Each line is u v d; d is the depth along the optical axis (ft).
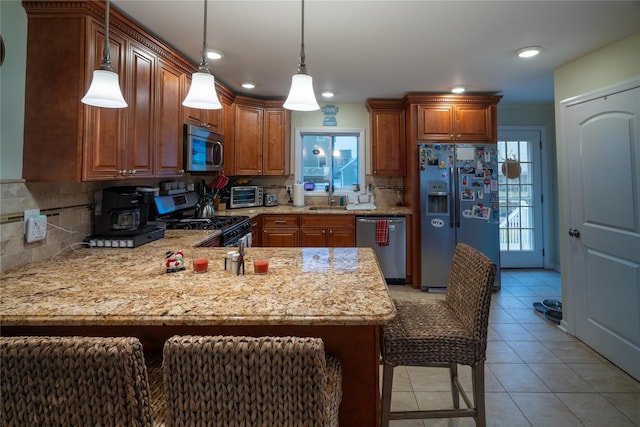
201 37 7.93
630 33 7.49
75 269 5.16
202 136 9.75
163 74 7.97
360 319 3.38
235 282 4.49
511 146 15.24
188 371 2.50
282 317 3.39
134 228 7.41
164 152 8.04
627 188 7.18
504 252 15.46
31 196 5.68
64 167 5.61
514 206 15.35
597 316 8.02
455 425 5.79
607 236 7.69
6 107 5.35
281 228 13.16
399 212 13.00
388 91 12.53
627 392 6.57
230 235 9.64
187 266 5.33
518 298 11.82
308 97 5.04
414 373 7.39
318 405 2.49
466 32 7.66
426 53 8.86
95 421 2.49
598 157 7.90
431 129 12.76
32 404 2.48
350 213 13.04
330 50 8.71
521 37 7.83
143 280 4.57
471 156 12.51
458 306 5.24
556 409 6.10
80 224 6.79
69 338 2.54
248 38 7.99
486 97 12.59
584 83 8.73
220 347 2.47
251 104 13.15
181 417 2.55
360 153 15.02
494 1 6.40
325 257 6.02
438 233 12.57
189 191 11.51
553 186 15.28
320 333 4.08
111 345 2.45
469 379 7.10
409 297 11.87
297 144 14.99
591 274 8.20
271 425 2.52
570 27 7.32
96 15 5.79
